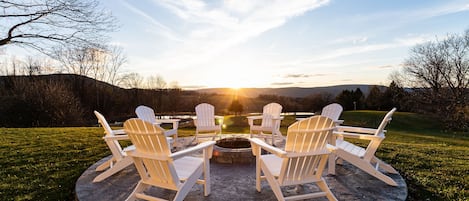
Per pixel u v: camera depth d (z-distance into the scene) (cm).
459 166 360
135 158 220
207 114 525
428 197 259
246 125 1371
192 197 248
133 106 2000
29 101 1327
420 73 1655
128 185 279
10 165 369
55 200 260
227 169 334
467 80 1448
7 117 1258
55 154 434
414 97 1692
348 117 1631
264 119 512
